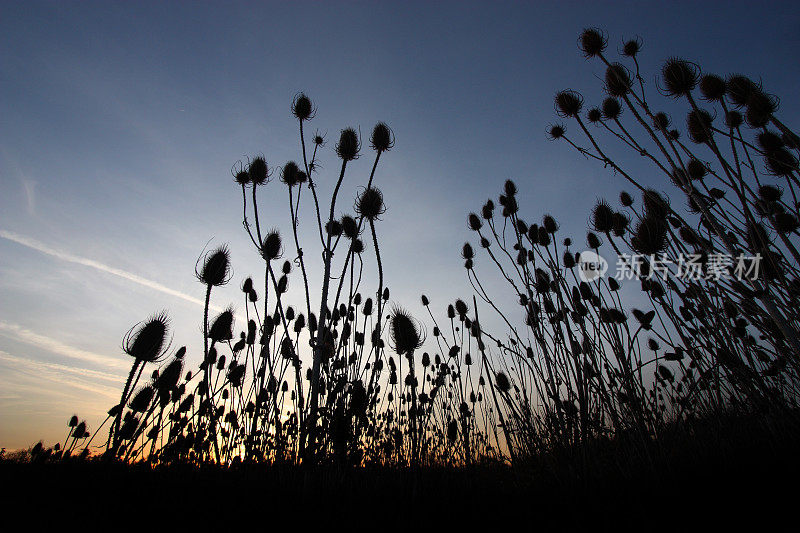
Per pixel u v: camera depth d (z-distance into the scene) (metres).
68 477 3.69
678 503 3.09
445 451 5.61
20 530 2.49
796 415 4.13
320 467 4.14
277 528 2.93
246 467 4.43
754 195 3.68
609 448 4.75
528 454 5.17
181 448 4.69
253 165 5.08
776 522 2.55
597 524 2.98
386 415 7.05
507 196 5.89
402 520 3.13
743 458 4.02
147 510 3.01
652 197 4.00
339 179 4.80
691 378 4.41
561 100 4.83
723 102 4.05
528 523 3.10
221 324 5.27
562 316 4.81
